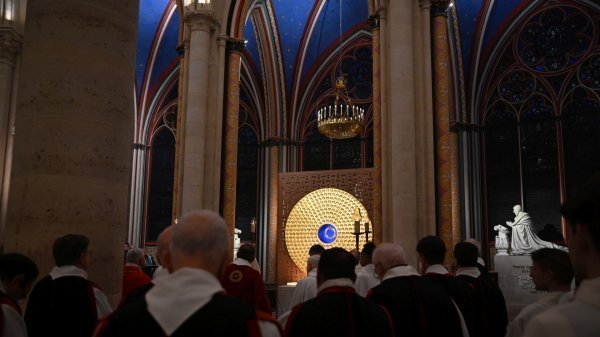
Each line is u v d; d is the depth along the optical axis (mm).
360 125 16734
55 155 4449
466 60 23062
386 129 12320
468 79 23156
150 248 25734
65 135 4484
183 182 14070
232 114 14992
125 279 5508
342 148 25125
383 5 12867
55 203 4387
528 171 21938
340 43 24812
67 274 3734
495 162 22688
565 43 21969
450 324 3973
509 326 3297
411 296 3918
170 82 26578
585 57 21438
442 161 12219
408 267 4133
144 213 26047
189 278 2010
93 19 4711
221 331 1903
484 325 4812
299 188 15938
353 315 3176
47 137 4473
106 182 4629
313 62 25469
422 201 11773
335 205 15336
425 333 3861
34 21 4699
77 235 3893
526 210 21672
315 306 3211
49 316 3623
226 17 15281
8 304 3188
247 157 26281
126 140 4891
